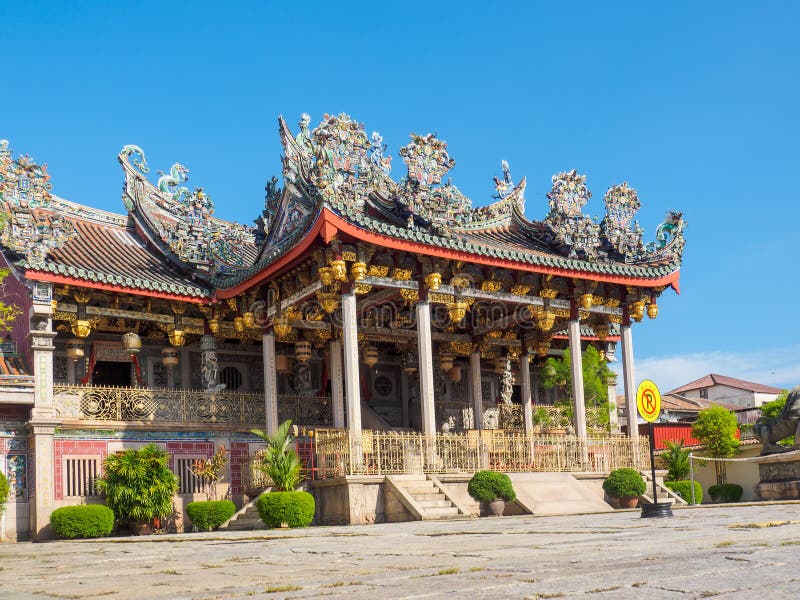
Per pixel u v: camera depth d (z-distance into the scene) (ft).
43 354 98.22
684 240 119.44
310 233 94.22
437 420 133.69
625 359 118.32
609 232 116.06
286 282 107.04
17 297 104.53
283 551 43.55
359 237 94.43
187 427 105.60
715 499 152.35
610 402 139.64
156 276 112.68
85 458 98.78
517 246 113.60
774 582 22.04
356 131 101.09
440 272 105.09
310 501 89.10
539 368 148.36
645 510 64.64
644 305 119.44
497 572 26.66
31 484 96.12
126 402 103.50
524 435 115.65
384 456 93.76
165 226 120.98
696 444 175.63
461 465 99.30
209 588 26.43
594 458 110.63
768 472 96.73
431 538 49.93
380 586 24.62
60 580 32.37
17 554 58.49
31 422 95.20
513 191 124.26
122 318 110.83
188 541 63.57
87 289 105.70
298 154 104.06
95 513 91.81
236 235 129.80
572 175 114.52
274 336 112.27
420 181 100.48
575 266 109.40
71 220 121.60
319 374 128.57
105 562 42.06
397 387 134.51
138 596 25.00
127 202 127.75
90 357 112.68
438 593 22.27
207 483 105.50
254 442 109.81
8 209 101.40
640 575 24.22
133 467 94.17
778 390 265.95
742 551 29.96
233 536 67.72
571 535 45.55
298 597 22.99
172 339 112.06
